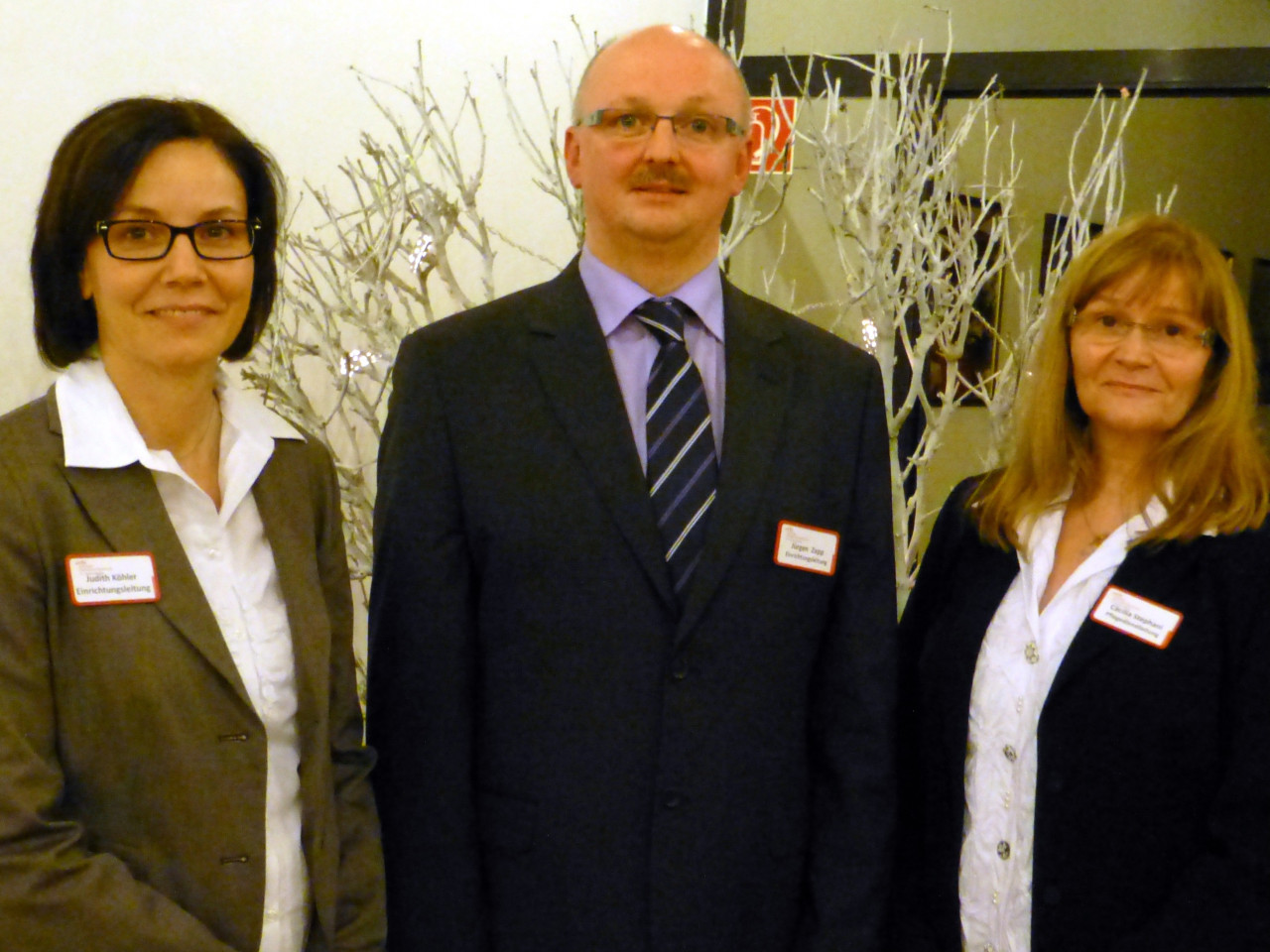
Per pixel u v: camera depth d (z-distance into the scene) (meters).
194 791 1.14
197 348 1.18
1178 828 1.32
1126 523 1.43
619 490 1.37
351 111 2.74
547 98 2.92
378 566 1.41
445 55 2.81
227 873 1.16
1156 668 1.33
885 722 1.45
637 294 1.46
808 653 1.44
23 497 1.08
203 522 1.22
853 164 2.40
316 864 1.25
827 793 1.47
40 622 1.08
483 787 1.41
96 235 1.13
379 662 1.41
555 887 1.36
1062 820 1.36
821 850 1.45
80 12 2.44
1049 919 1.36
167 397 1.20
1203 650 1.32
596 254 1.48
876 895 1.42
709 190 1.43
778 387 1.47
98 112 1.16
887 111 2.40
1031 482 1.54
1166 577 1.36
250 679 1.22
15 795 1.04
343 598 1.38
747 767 1.39
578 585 1.36
